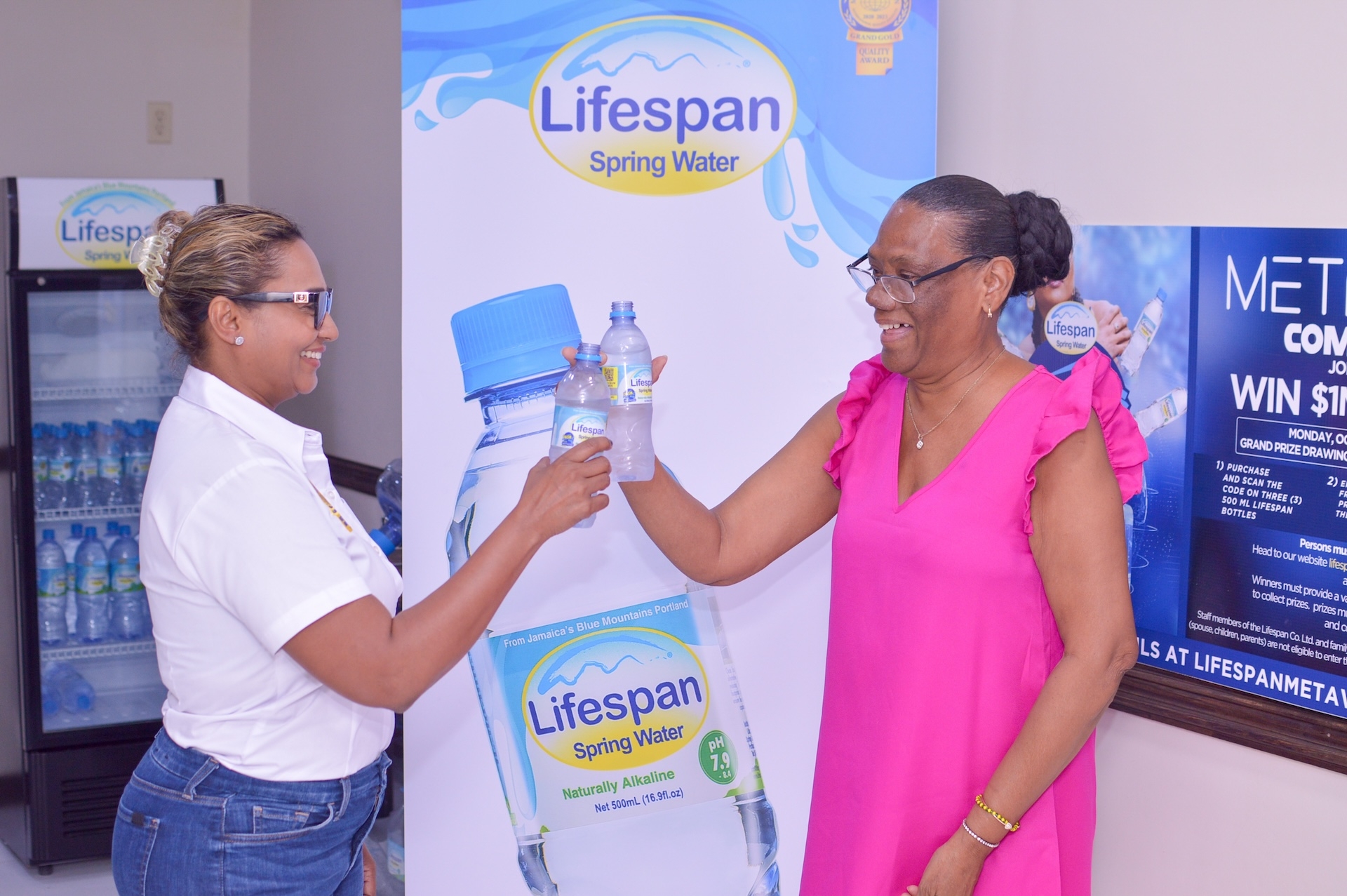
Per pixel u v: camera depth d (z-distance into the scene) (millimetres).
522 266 1952
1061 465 1590
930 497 1650
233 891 1470
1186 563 2029
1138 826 2137
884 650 1682
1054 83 2191
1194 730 2012
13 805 3531
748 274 1999
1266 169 1859
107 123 4383
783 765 2062
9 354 3352
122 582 3744
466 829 2018
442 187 1929
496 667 1997
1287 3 1811
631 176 1961
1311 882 1872
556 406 1591
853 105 1992
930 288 1593
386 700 1394
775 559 1876
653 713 2021
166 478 1453
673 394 2006
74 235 3469
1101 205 2121
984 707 1644
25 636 3367
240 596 1383
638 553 2004
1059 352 2207
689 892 2055
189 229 1491
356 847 1626
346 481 3973
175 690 1483
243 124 4648
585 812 2021
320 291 1514
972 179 1639
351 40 3676
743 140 1977
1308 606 1852
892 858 1681
